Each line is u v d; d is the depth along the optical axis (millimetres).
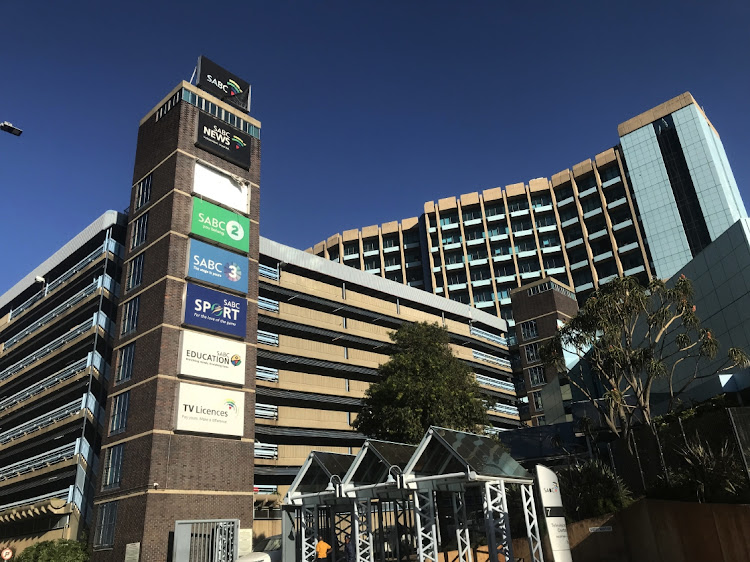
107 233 50625
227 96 51531
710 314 42719
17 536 48312
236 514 38344
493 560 21500
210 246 43812
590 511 27672
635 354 34156
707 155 94938
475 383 40812
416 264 118000
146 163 48281
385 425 37812
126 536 34969
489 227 114188
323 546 25766
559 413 67000
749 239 37750
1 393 61156
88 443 43438
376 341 66000
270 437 55719
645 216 98125
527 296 87062
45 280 60594
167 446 36688
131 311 42969
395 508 28922
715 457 21172
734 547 17297
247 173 49438
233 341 42656
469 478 21672
